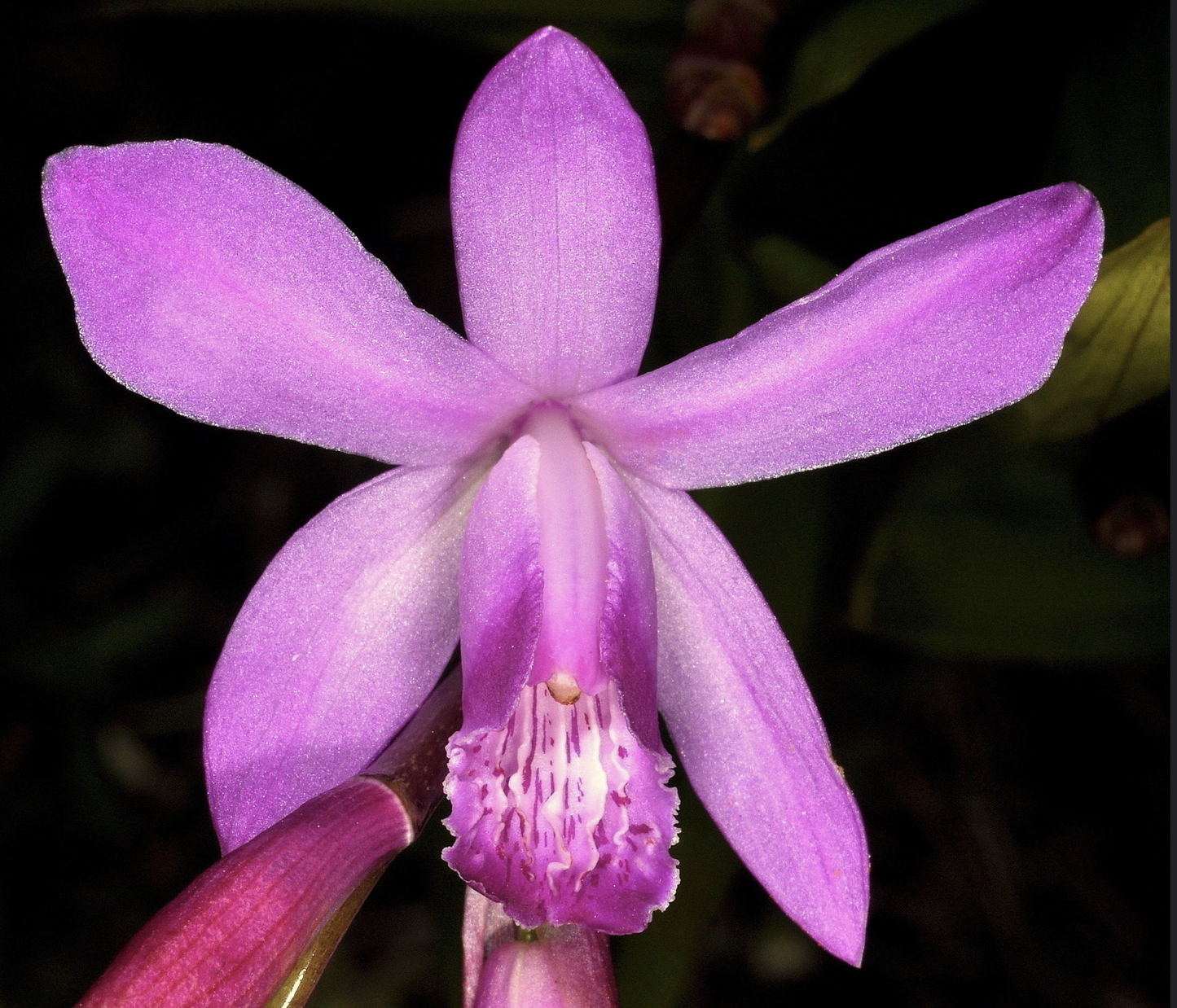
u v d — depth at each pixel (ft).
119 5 0.46
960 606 0.47
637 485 0.39
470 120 0.35
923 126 0.47
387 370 0.37
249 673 0.38
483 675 0.37
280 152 0.61
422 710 0.39
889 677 0.59
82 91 0.61
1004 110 0.46
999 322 0.36
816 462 0.38
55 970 0.60
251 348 0.36
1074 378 0.42
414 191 0.61
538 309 0.37
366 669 0.39
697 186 0.43
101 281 0.36
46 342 0.61
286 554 0.38
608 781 0.38
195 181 0.35
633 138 0.36
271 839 0.35
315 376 0.37
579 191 0.36
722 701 0.39
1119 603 0.47
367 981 0.61
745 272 0.48
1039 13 0.45
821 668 0.51
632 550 0.38
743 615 0.39
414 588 0.39
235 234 0.36
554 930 0.37
